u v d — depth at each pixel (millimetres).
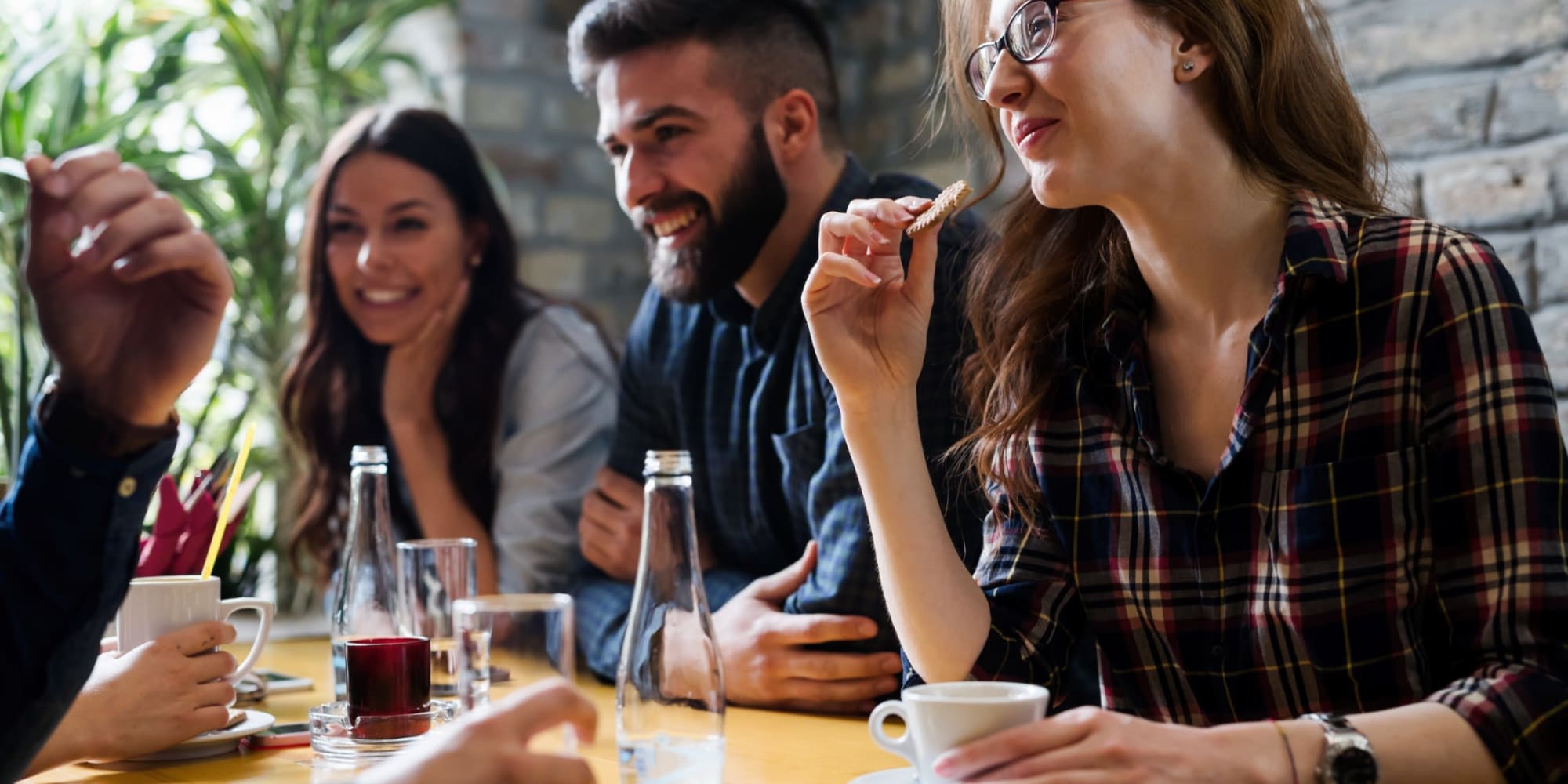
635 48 1826
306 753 1224
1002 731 832
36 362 2725
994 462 1262
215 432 3051
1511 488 986
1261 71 1104
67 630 842
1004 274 1311
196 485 1660
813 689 1407
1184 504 1146
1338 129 1162
